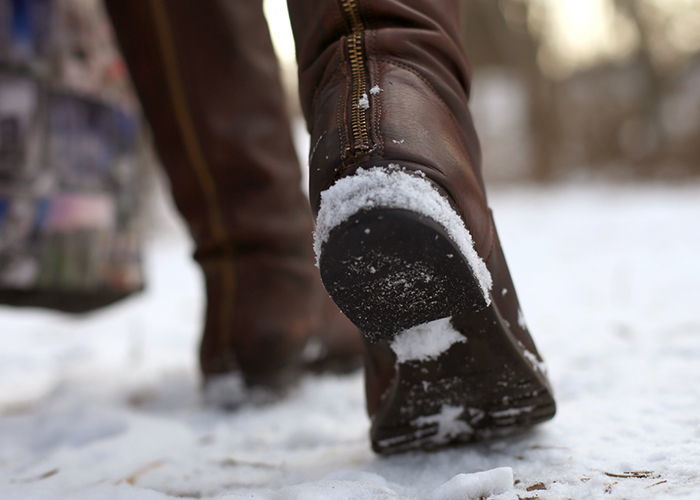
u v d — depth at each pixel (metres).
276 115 1.05
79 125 1.09
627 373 0.98
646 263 2.08
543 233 3.41
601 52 9.87
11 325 1.90
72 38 1.08
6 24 1.05
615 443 0.83
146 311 2.03
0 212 1.05
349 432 0.94
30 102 1.06
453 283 0.74
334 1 0.81
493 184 8.70
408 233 0.73
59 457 0.92
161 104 1.04
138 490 0.81
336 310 1.10
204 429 0.99
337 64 0.80
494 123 8.87
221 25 1.02
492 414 0.83
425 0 0.81
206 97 1.03
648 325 1.22
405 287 0.74
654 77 8.98
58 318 1.96
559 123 8.75
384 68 0.79
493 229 0.80
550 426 0.87
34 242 1.06
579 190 7.57
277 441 0.94
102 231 1.11
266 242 1.03
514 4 8.26
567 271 2.15
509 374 0.81
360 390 1.06
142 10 1.02
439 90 0.80
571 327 1.30
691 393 0.91
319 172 0.76
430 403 0.82
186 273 2.97
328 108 0.79
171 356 1.40
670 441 0.82
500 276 0.81
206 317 1.05
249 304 1.03
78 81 1.08
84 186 1.09
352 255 0.74
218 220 1.04
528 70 8.32
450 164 0.76
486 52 9.10
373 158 0.75
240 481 0.85
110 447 0.93
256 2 1.05
